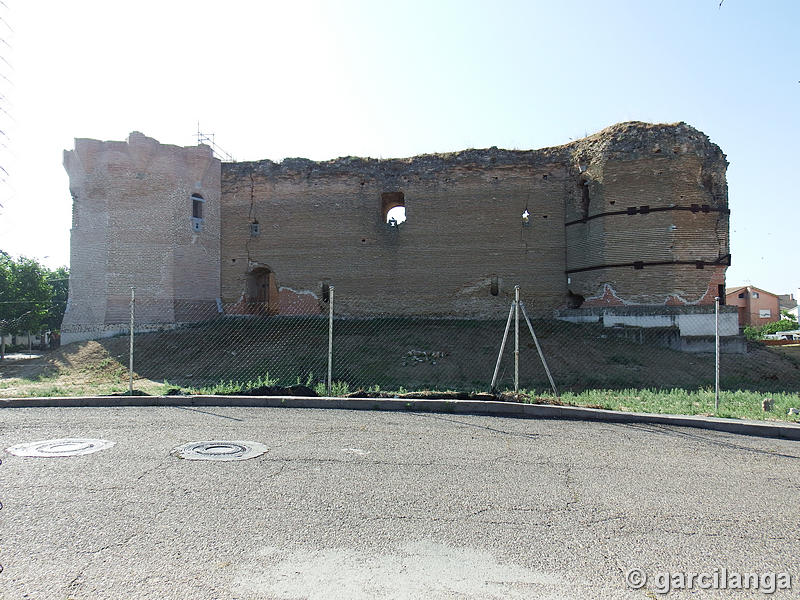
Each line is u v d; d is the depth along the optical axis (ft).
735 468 20.38
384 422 27.76
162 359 61.36
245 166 91.04
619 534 14.25
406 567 12.25
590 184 79.05
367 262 87.81
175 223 81.71
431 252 86.79
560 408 30.12
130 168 79.97
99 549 12.85
